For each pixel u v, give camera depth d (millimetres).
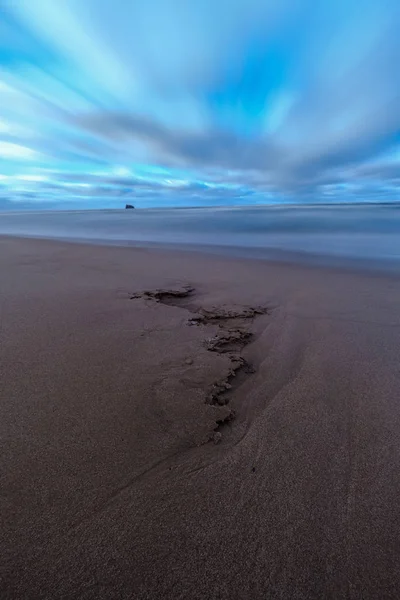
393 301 4504
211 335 3303
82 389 2258
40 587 1114
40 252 8812
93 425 1910
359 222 19250
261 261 7746
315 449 1801
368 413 2119
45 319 3572
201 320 3809
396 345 3133
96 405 2090
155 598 1099
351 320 3803
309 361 2844
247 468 1660
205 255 8703
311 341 3258
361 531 1342
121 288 5039
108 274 6086
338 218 22844
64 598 1085
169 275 6129
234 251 9594
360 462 1710
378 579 1174
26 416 1965
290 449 1800
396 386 2426
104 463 1650
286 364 2803
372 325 3645
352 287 5293
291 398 2297
